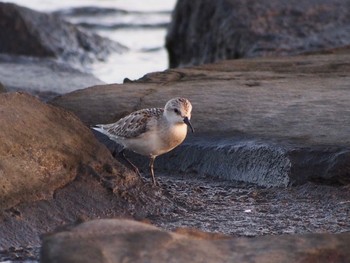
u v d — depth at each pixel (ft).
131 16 139.54
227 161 48.78
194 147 49.83
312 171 46.47
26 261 38.29
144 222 35.53
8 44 100.58
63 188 42.45
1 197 40.86
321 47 82.84
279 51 81.66
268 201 45.39
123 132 46.50
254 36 83.66
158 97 56.49
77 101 55.93
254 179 47.80
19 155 42.27
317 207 44.24
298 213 43.65
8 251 39.06
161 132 45.68
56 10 145.18
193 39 90.17
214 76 63.00
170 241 33.30
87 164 43.57
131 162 50.57
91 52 106.73
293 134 49.42
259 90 57.67
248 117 52.29
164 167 50.42
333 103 54.19
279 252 33.83
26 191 41.55
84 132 44.60
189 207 44.34
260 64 67.00
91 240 32.73
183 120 45.37
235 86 59.06
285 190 46.34
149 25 132.16
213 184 47.85
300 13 86.17
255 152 47.98
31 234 40.16
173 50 93.50
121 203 42.96
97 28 132.57
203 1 88.89
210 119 52.24
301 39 83.71
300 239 34.68
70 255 32.01
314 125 50.57
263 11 85.76
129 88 58.90
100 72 101.14
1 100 43.75
